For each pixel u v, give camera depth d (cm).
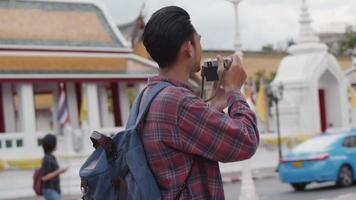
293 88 4141
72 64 3366
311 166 2230
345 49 6525
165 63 397
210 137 373
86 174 385
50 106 5950
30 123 3158
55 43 3366
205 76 410
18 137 3078
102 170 381
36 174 1262
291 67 4216
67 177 2953
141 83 3550
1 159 2867
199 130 374
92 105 3400
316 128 4109
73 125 3538
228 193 2459
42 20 3453
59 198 1266
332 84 4372
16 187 2881
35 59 3284
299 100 4100
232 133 375
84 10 3606
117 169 382
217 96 413
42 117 5984
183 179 374
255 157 3694
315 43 4306
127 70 3509
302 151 2278
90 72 3384
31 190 2914
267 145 3744
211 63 408
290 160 2272
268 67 6103
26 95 3203
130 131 381
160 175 376
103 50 3481
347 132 2386
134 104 400
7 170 2872
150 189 374
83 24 3544
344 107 4362
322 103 4384
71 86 3550
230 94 400
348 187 2270
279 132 3638
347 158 2272
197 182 377
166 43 391
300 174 2245
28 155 2959
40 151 3092
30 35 3338
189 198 375
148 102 382
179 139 375
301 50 4262
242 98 399
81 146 3031
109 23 3600
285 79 4178
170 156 375
